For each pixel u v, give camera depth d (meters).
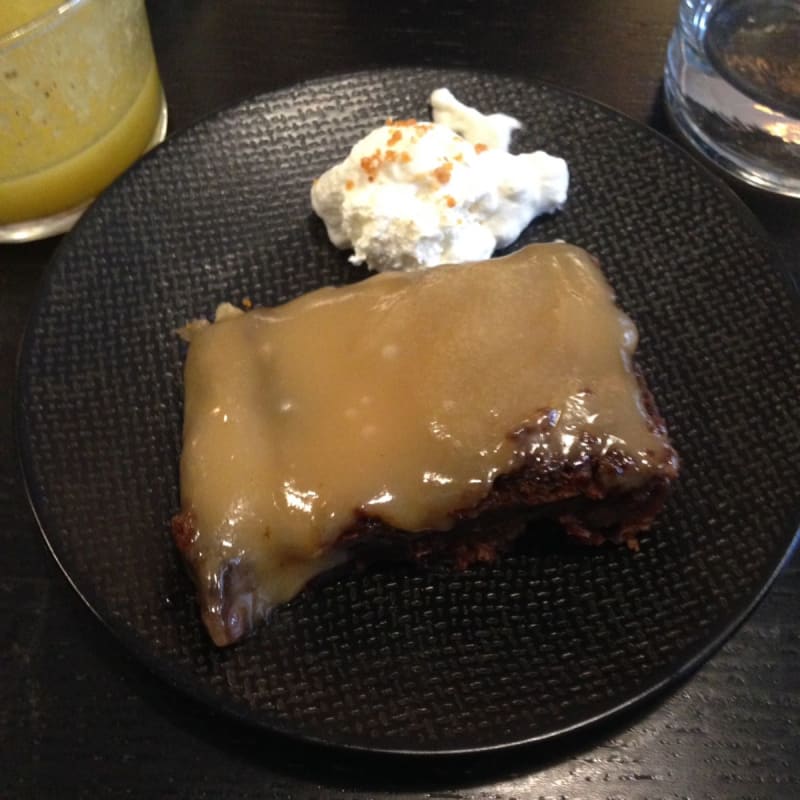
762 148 0.30
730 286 0.26
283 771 0.22
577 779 0.22
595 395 0.23
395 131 0.27
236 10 0.35
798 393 0.25
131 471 0.24
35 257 0.29
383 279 0.25
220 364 0.24
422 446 0.22
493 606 0.23
